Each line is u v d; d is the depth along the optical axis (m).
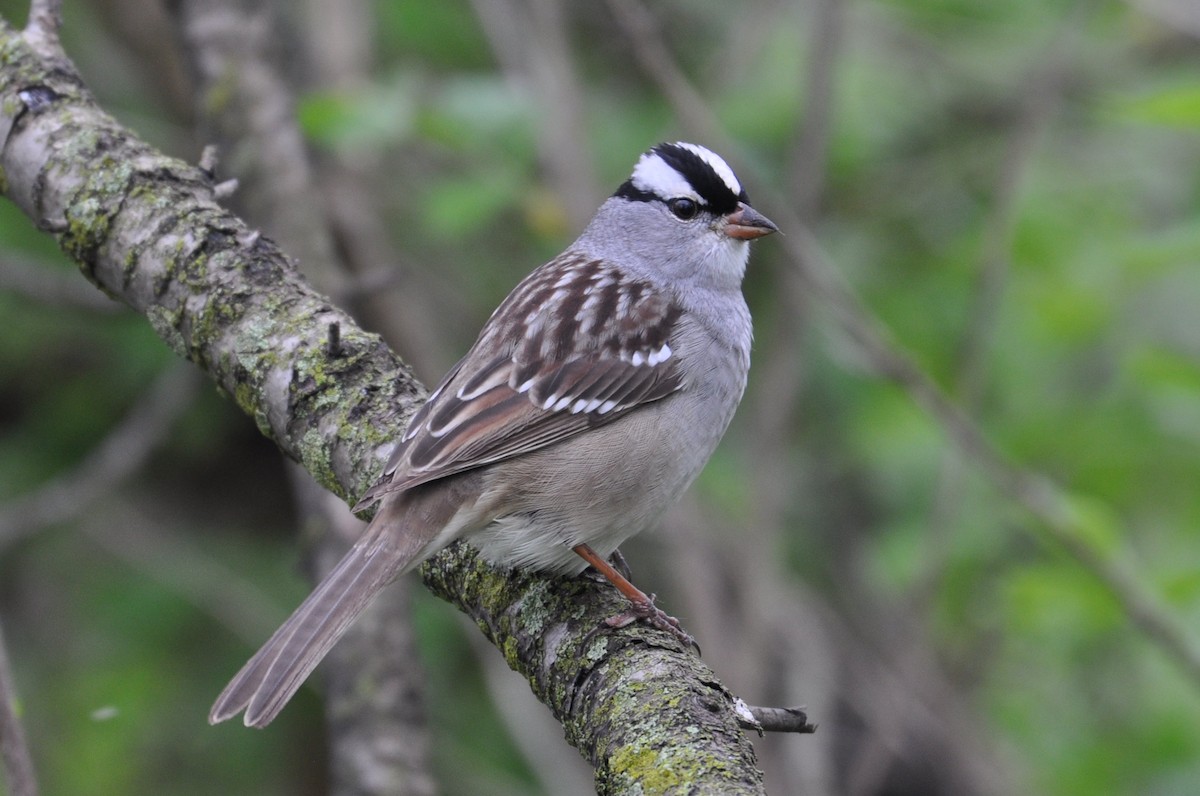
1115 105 10.29
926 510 12.14
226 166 9.31
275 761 11.93
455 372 6.67
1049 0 12.36
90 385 12.14
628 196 7.90
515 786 11.56
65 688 11.77
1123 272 11.24
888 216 12.52
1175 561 11.13
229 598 11.54
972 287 12.04
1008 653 12.34
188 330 6.32
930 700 11.32
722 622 11.12
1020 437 12.02
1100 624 10.62
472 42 12.68
